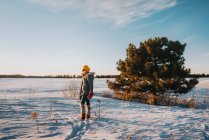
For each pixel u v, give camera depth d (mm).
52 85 43844
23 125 6984
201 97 21891
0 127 6625
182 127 7305
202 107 15820
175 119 8711
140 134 6355
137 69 18188
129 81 18969
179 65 17062
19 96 17688
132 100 18375
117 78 19578
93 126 7238
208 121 8391
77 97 16656
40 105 11633
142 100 18406
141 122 7992
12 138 5645
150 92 17844
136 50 18703
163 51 17688
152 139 5906
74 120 8055
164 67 16797
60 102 13258
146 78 17875
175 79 16578
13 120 7625
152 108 12312
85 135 6145
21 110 9664
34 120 7758
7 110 9469
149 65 17281
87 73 8547
